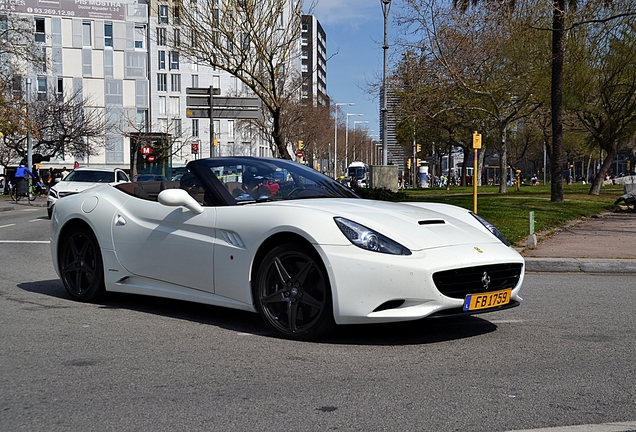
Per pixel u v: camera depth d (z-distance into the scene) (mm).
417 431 3295
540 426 3361
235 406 3672
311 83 78812
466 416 3502
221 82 77062
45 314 6168
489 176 98000
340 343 5086
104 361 4598
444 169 128625
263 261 5242
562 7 21031
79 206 6723
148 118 74000
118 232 6312
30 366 4480
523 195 30266
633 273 9555
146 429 3342
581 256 10273
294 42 23406
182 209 5871
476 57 28359
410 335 5371
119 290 6375
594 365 4500
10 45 37062
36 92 56219
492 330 5578
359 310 4777
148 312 6250
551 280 8703
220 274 5508
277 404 3699
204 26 23609
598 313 6340
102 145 61469
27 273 9031
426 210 5805
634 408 3637
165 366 4465
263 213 5316
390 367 4438
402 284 4715
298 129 58750
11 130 37625
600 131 31297
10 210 28109
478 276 5023
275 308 5285
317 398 3797
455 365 4488
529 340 5219
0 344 5059
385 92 31672
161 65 74750
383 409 3611
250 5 22047
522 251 10953
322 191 6176
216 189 5863
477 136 13492
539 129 50969
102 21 71750
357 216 5109
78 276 6758
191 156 75000
